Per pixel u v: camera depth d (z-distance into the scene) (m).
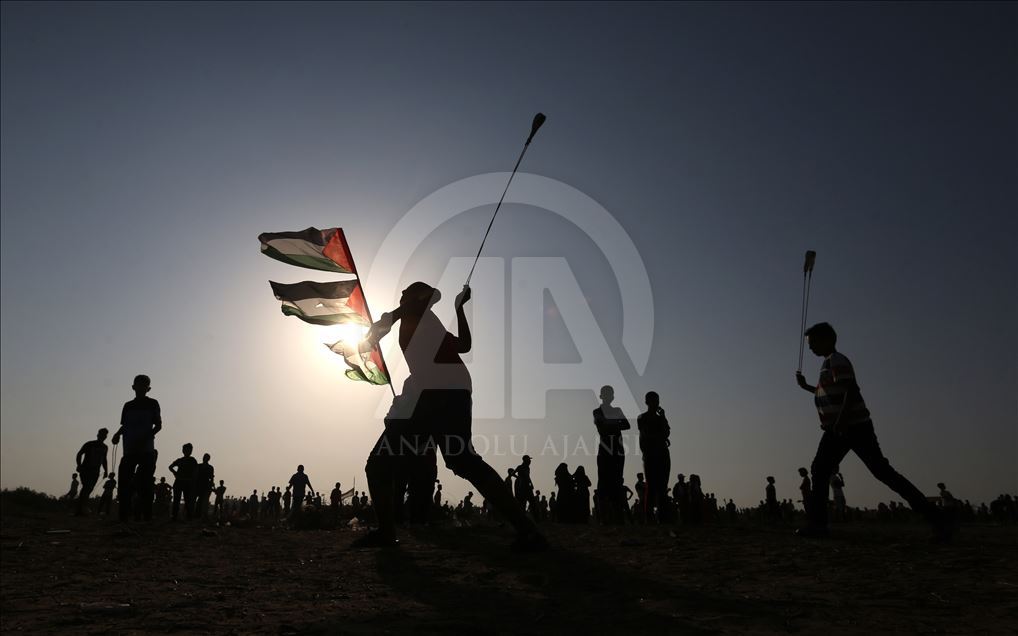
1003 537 6.47
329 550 6.20
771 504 20.16
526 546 5.33
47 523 9.80
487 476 5.31
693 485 12.62
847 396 5.93
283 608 3.66
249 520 11.82
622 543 5.88
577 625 3.13
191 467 14.31
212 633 3.12
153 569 5.31
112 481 14.69
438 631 3.04
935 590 3.60
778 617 3.13
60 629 3.29
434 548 5.86
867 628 2.90
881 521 21.77
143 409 10.96
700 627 3.00
